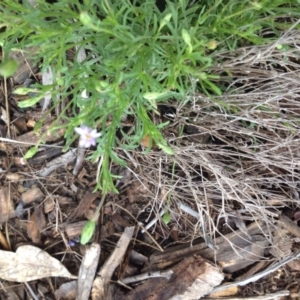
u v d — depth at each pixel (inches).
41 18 9.1
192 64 10.0
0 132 11.5
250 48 10.2
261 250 12.0
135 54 9.2
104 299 11.8
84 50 10.8
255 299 12.1
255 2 8.2
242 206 11.9
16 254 11.6
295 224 12.0
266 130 11.2
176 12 8.7
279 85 10.2
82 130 8.9
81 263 11.7
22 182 11.7
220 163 11.3
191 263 11.6
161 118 11.3
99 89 8.6
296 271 12.3
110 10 8.1
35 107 11.5
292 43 10.1
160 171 11.1
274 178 11.3
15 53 11.1
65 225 11.8
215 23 9.0
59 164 11.7
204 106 10.6
